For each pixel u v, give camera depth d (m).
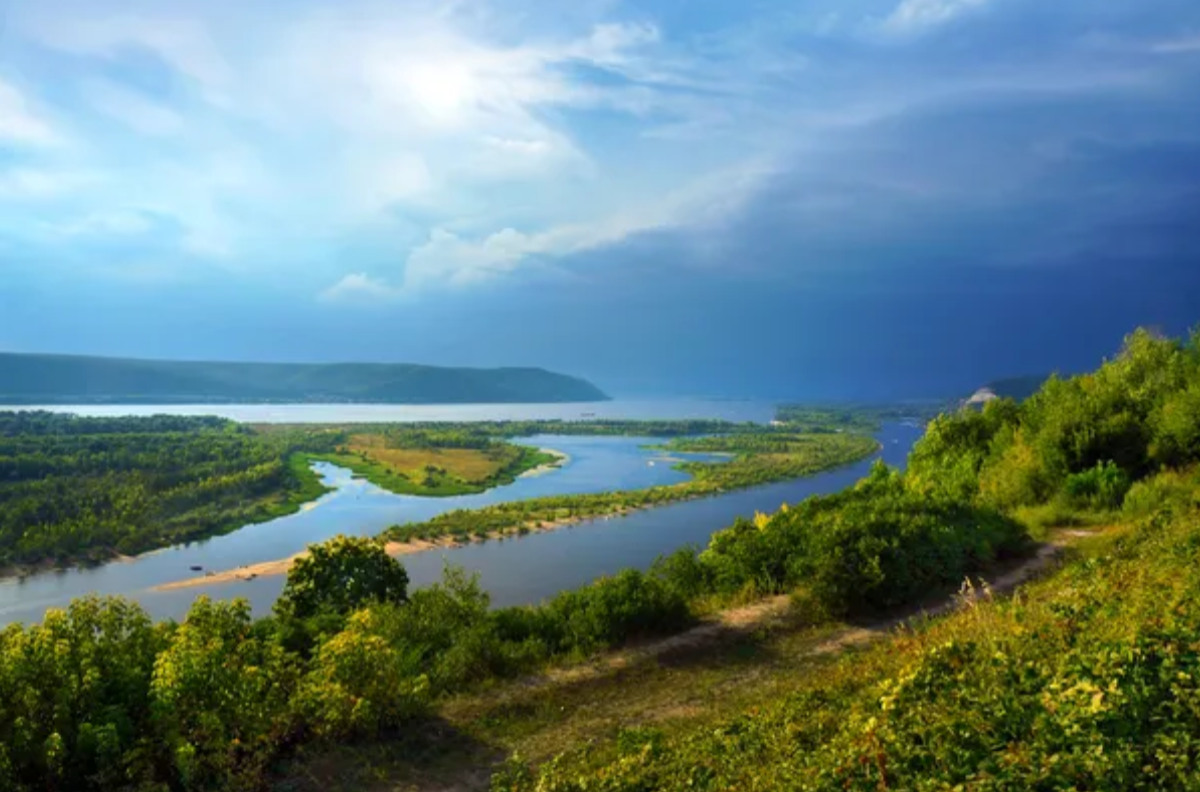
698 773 6.91
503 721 10.43
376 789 8.50
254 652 9.78
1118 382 28.89
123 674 8.66
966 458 29.34
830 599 14.14
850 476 118.81
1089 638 6.86
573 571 53.91
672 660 12.59
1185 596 7.20
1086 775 4.75
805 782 5.78
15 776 7.40
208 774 8.19
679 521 76.06
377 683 9.87
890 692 6.86
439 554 59.97
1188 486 20.58
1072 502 22.78
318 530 73.44
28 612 45.34
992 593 14.27
